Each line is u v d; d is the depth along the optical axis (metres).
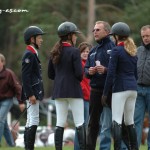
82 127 35.34
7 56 140.75
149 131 39.84
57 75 35.59
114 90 35.41
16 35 141.50
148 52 39.91
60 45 35.50
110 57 35.31
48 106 91.38
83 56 40.41
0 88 46.50
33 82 36.72
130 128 36.00
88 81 39.69
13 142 49.12
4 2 139.38
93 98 37.03
